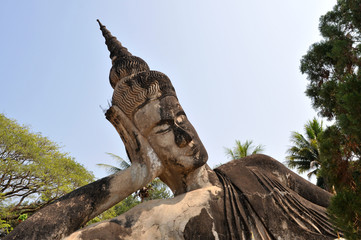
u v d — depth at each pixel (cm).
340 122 306
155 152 467
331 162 335
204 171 482
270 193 456
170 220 402
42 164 1586
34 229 374
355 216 285
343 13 499
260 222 429
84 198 414
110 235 381
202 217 411
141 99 482
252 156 530
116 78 531
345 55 391
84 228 389
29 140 1619
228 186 459
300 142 1916
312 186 514
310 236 428
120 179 439
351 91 304
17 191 1583
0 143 1551
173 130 470
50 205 404
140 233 393
